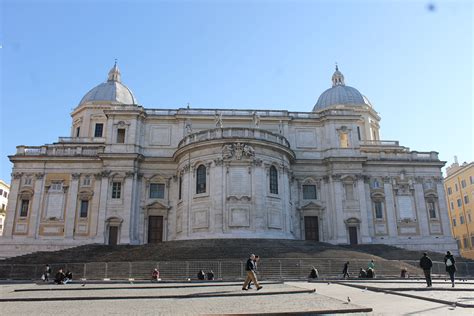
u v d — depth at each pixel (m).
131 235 50.50
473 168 71.94
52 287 24.38
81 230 51.62
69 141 61.09
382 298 16.98
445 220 56.16
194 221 45.16
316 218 54.53
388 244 54.00
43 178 53.50
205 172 46.34
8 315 12.89
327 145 56.75
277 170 47.75
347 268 30.56
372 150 60.47
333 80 76.31
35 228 51.59
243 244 39.12
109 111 54.59
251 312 12.59
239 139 45.69
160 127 55.91
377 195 56.06
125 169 52.38
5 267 35.25
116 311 13.64
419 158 58.47
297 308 13.51
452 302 14.50
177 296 17.81
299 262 32.66
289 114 58.56
